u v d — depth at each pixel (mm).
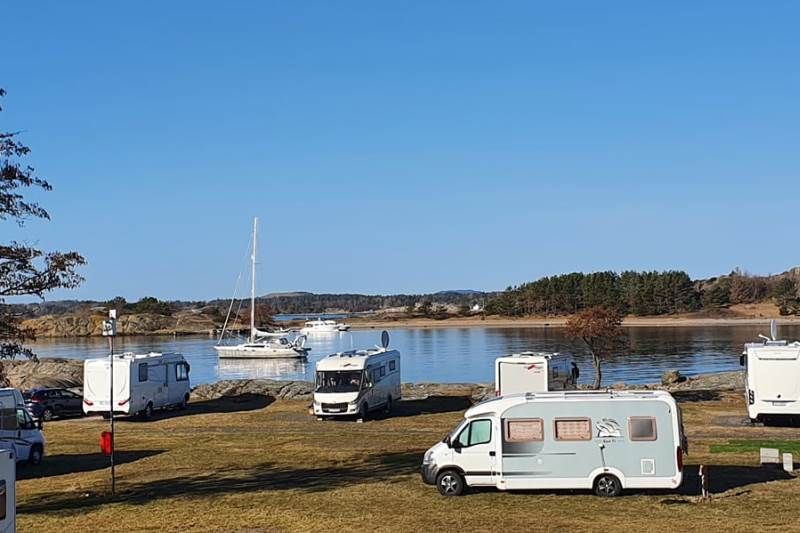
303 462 25031
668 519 16109
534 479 18438
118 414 36594
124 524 16984
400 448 27344
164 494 20344
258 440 30125
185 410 40938
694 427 30203
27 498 20406
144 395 37719
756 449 24938
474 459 18734
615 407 18375
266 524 16672
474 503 17922
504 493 18781
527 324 171750
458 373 73562
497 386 32375
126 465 25422
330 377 35031
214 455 26859
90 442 30781
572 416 18500
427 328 180125
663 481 18125
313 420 35531
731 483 19703
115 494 20500
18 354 17703
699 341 101875
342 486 20609
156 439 31234
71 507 18984
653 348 91438
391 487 20172
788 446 25422
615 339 43781
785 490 18828
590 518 16297
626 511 16844
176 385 40625
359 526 16234
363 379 34969
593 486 18297
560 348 95625
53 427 35781
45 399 39188
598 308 46656
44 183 17484
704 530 15211
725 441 26672
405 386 47250
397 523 16391
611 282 168250
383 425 33656
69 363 68375
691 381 47281
